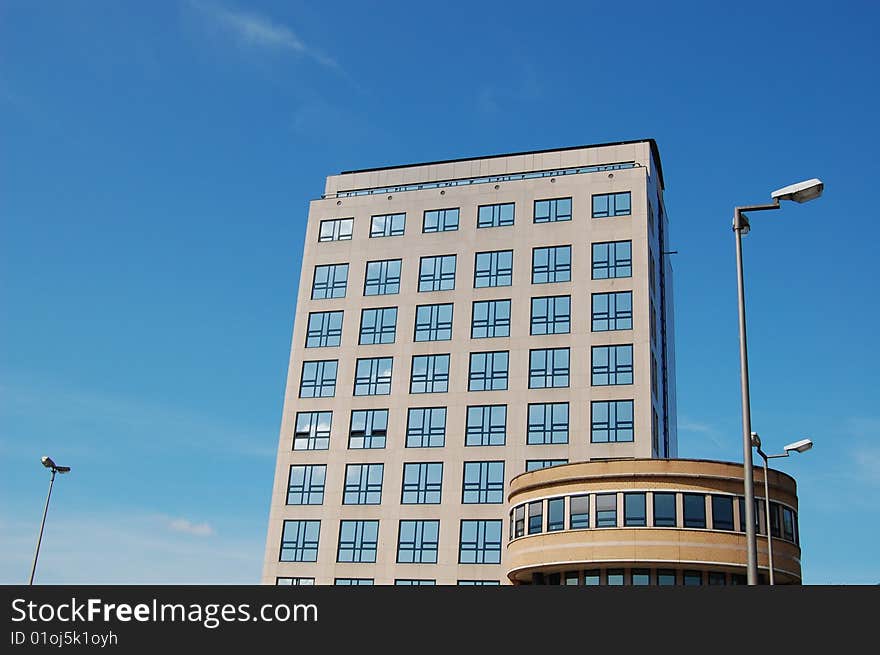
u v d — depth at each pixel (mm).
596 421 61531
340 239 74312
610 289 65125
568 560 43125
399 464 64938
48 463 52125
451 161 75500
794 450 41094
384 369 68375
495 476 62281
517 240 69000
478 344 66562
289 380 70562
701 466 42812
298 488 66875
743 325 23281
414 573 61562
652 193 72312
